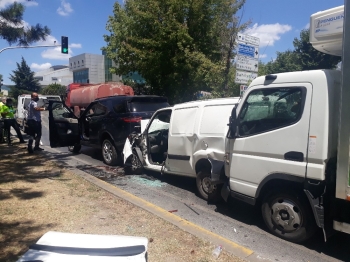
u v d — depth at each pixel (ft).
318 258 13.34
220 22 53.47
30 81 241.35
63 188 21.21
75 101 64.54
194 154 20.45
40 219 16.03
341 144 11.94
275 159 14.35
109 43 72.28
